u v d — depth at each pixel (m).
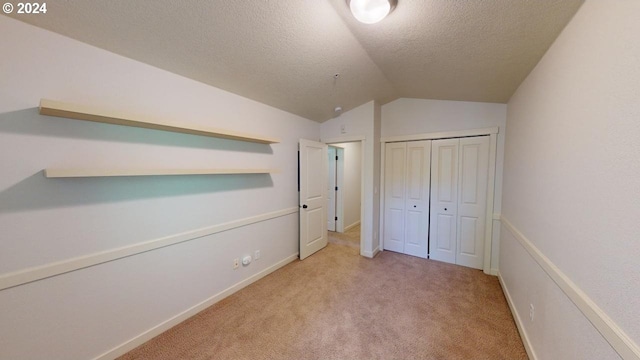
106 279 1.65
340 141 3.79
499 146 2.93
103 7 1.29
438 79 2.47
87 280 1.57
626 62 0.83
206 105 2.26
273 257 3.11
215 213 2.38
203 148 2.25
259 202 2.87
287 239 3.34
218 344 1.82
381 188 3.84
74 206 1.51
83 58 1.52
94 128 1.59
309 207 3.60
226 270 2.50
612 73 0.91
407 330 1.96
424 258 3.55
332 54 2.08
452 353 1.72
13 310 1.31
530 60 1.73
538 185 1.67
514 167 2.36
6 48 1.27
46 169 1.30
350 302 2.38
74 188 1.50
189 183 2.15
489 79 2.23
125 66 1.72
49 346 1.43
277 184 3.13
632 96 0.80
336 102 3.24
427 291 2.59
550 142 1.49
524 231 1.96
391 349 1.76
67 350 1.49
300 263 3.37
